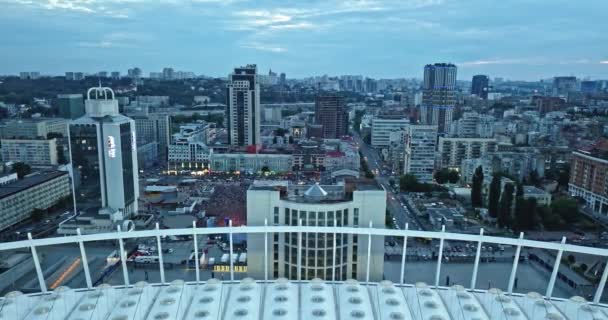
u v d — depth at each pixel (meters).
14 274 176.88
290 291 90.25
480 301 91.25
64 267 187.88
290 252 134.25
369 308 84.88
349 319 80.38
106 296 89.06
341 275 135.25
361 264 136.38
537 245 95.38
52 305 84.12
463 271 186.75
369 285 96.19
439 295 93.00
